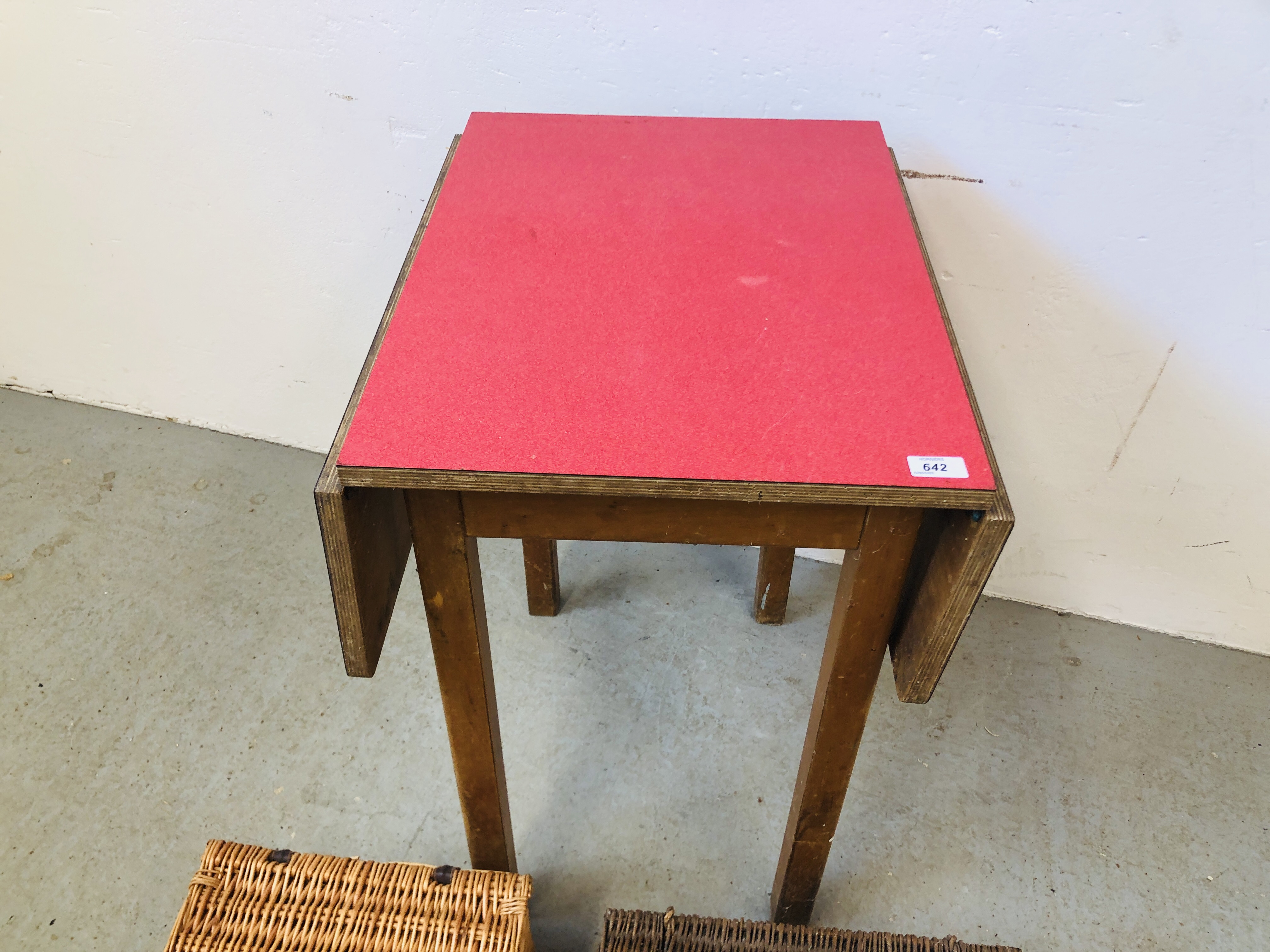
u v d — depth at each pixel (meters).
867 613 0.86
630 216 1.02
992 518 0.71
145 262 1.84
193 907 1.06
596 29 1.30
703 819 1.44
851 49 1.23
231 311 1.88
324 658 1.65
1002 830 1.43
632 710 1.59
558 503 0.78
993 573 1.78
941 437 0.75
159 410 2.13
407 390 0.78
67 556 1.81
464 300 0.88
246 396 2.04
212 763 1.49
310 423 2.05
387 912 1.06
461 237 0.98
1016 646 1.71
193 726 1.54
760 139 1.18
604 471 0.71
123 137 1.64
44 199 1.78
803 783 1.08
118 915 1.31
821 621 1.75
